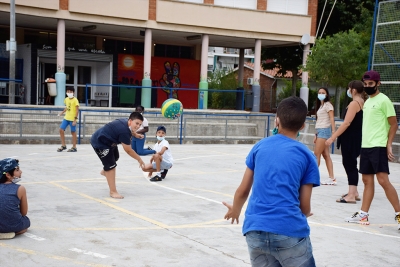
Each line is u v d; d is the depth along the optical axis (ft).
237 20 82.94
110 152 26.11
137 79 93.61
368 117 22.11
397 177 38.70
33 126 56.08
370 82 22.11
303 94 88.63
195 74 99.50
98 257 16.66
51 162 38.81
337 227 21.98
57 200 25.34
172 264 16.22
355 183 27.43
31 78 80.18
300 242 10.54
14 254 16.67
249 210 10.86
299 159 10.75
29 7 69.41
